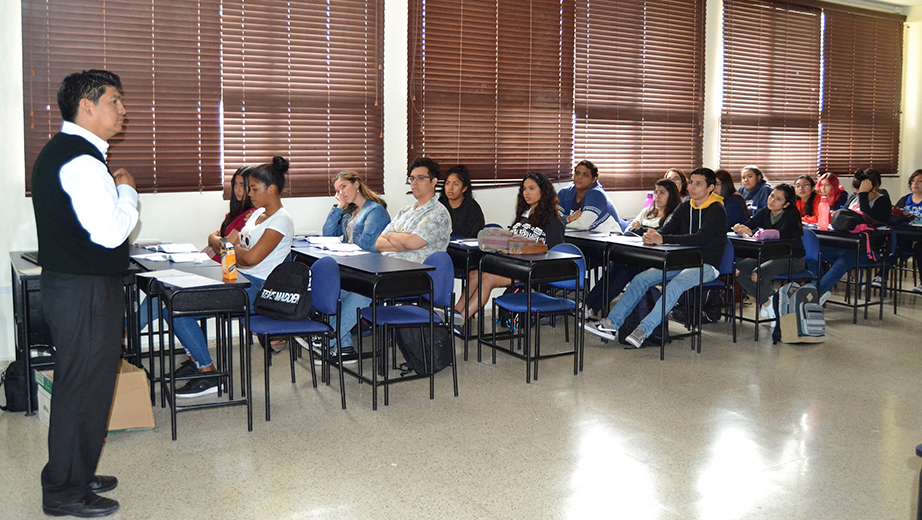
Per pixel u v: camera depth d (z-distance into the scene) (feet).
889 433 10.95
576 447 10.30
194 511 8.25
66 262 7.66
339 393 12.75
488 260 14.30
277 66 16.79
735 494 8.83
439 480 9.16
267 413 11.27
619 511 8.36
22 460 9.61
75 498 8.07
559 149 20.88
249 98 16.58
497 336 15.15
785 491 8.93
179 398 12.29
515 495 8.75
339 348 11.82
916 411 11.96
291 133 17.11
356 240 15.90
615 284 18.54
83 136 7.73
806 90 25.52
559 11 20.42
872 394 12.87
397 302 14.98
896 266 21.59
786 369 14.48
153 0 15.44
